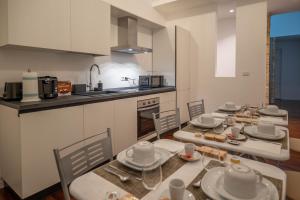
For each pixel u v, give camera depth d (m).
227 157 1.11
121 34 3.39
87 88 2.92
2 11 1.81
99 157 1.19
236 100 3.82
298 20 5.75
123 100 2.70
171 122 1.87
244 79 3.72
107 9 2.66
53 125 1.88
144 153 0.98
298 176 1.39
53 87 2.16
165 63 4.07
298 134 3.66
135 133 2.95
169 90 3.65
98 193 0.79
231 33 5.05
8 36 1.75
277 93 7.41
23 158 1.68
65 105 1.98
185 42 4.02
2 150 2.02
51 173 1.89
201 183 0.82
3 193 1.97
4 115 1.89
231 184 0.74
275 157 1.12
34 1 1.91
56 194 1.93
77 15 2.29
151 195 0.77
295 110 5.72
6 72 2.07
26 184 1.72
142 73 4.02
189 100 4.24
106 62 3.25
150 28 4.15
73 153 1.03
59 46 2.12
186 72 4.12
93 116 2.28
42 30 1.98
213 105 4.08
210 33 3.98
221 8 4.16
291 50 7.38
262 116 2.07
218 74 5.29
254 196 0.73
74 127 2.07
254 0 3.53
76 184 0.85
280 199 0.73
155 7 4.02
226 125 1.71
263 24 3.48
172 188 0.69
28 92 1.86
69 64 2.67
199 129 1.63
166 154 1.11
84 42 2.38
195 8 4.09
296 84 7.43
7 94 1.92
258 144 1.29
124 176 0.90
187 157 1.07
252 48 3.60
